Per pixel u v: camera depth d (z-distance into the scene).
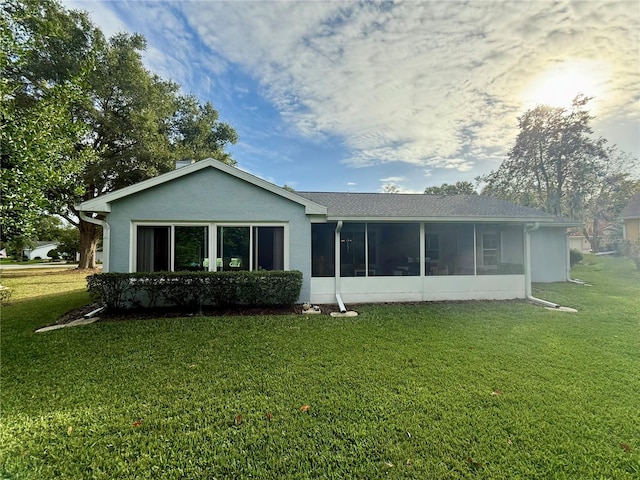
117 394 3.63
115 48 18.12
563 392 3.70
